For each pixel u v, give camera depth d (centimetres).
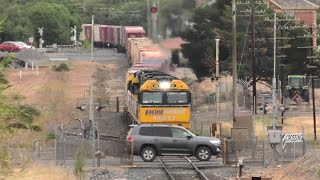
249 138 11275
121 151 10956
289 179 8594
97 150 10600
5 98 5156
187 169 9931
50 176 8475
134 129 10675
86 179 8875
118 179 8994
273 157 10362
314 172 8362
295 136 10594
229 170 9756
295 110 18925
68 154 10506
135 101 12788
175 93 12019
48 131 11094
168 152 10625
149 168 9988
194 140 10650
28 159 7069
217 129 12812
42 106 11969
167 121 11988
